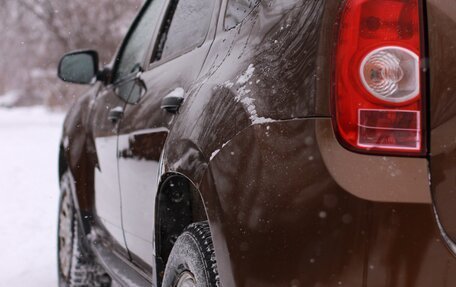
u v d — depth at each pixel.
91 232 4.02
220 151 1.97
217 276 2.00
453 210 1.70
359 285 1.65
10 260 5.51
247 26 2.21
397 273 1.64
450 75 1.74
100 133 3.71
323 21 1.78
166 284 2.37
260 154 1.81
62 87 35.59
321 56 1.75
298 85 1.78
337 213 1.65
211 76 2.30
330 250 1.66
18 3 30.20
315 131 1.71
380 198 1.64
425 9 1.75
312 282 1.68
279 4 2.04
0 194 9.13
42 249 5.91
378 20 1.74
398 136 1.70
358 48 1.74
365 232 1.64
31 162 12.94
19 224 7.07
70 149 4.18
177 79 2.69
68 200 4.27
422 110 1.71
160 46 3.31
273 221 1.74
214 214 1.95
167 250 2.57
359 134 1.70
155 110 2.77
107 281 4.16
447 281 1.66
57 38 30.20
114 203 3.44
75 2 29.83
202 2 2.92
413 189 1.65
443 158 1.70
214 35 2.57
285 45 1.89
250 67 2.01
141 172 2.84
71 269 4.13
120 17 30.12
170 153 2.35
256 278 1.77
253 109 1.89
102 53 29.59
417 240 1.64
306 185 1.70
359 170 1.67
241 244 1.82
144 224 2.87
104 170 3.61
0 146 16.44
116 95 3.64
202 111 2.19
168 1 3.42
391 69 1.72
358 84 1.72
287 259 1.71
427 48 1.74
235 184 1.87
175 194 2.56
